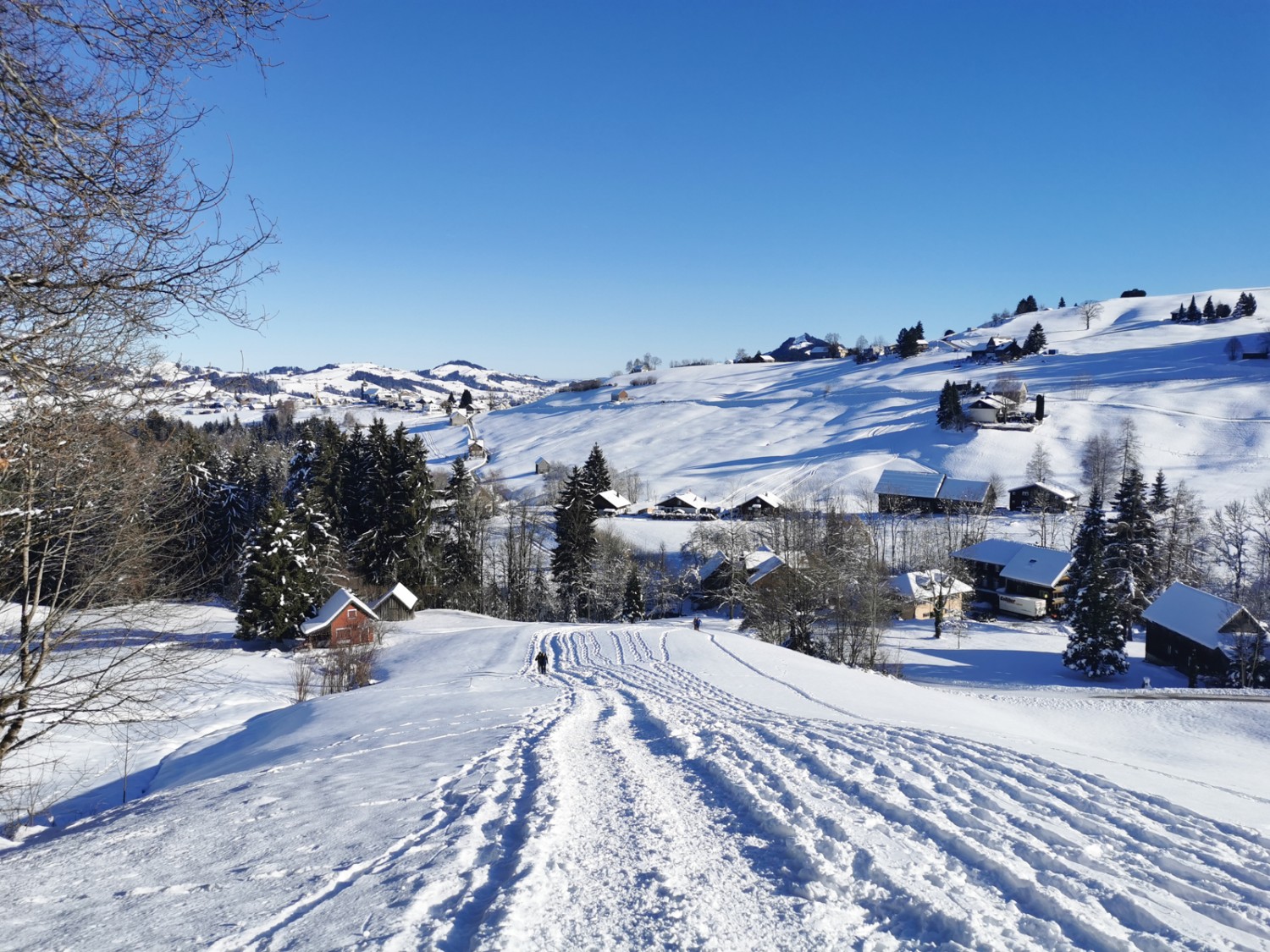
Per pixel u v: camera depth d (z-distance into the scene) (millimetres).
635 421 145750
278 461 67875
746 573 57906
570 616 60031
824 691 22359
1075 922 4742
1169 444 94938
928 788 8281
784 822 6824
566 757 10789
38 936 4992
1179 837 6867
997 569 62531
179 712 24453
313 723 19375
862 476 97812
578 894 5152
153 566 11570
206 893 5570
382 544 56125
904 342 176000
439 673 34281
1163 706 31812
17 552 8516
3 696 8734
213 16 4285
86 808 14000
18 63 4004
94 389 6352
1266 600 49938
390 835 6727
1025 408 112500
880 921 4848
